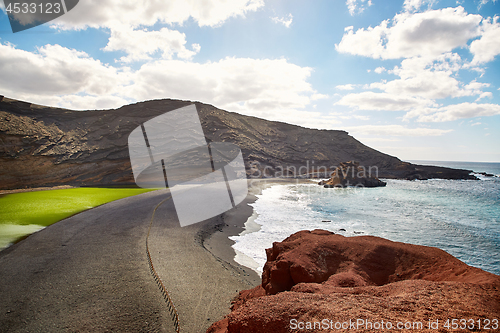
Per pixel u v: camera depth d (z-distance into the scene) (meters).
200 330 6.53
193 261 11.32
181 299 8.04
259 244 14.98
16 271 9.81
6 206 21.48
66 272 9.75
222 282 9.51
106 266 10.32
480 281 4.81
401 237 16.42
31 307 7.47
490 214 24.02
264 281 7.41
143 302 7.79
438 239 16.08
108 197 28.06
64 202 24.17
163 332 6.47
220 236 16.38
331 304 4.05
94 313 7.21
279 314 3.93
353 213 23.83
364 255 6.91
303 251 7.11
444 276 5.68
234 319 4.13
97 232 15.02
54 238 13.86
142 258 11.20
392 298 4.14
